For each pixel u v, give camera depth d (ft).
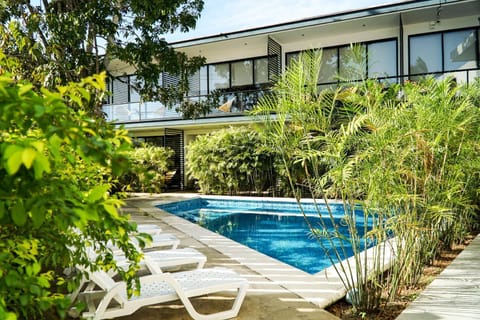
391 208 12.89
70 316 9.63
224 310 10.89
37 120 2.88
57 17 27.53
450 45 42.16
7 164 2.70
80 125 3.34
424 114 13.58
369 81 12.91
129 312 9.50
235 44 50.80
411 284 13.38
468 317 9.97
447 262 16.39
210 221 32.89
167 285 10.67
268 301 11.55
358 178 11.76
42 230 4.51
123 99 61.16
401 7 38.37
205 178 45.78
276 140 12.17
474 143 17.51
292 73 11.57
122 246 6.00
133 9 28.68
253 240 25.58
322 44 48.16
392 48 44.68
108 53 31.50
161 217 28.86
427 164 12.91
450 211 15.43
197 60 35.68
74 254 5.82
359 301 11.14
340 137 11.68
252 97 47.60
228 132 44.39
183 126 53.01
